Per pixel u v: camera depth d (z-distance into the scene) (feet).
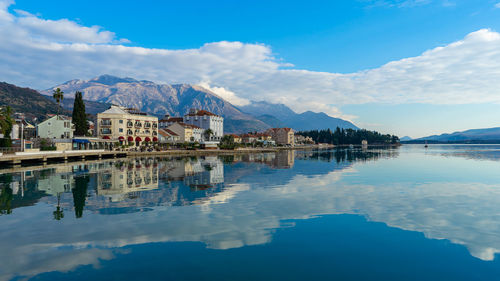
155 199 77.97
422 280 34.12
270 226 53.72
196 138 602.44
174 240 46.24
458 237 47.96
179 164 199.93
